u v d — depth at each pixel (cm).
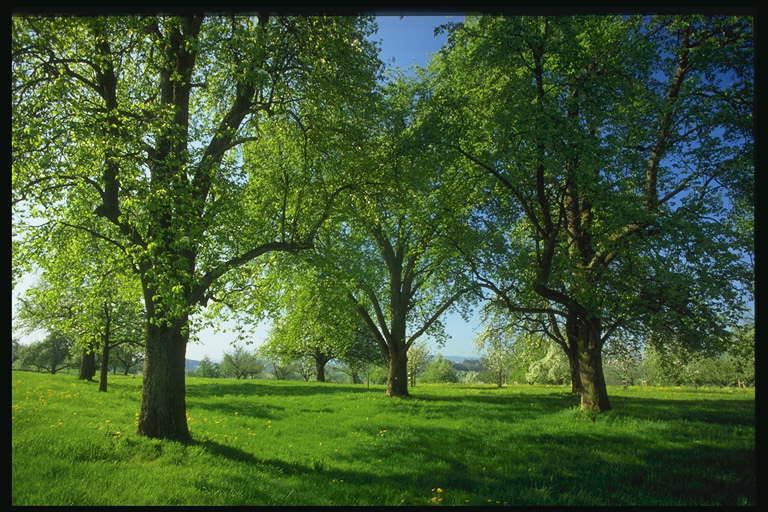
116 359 4934
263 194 1543
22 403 1605
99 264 1355
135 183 1005
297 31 1330
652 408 1941
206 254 1185
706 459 1098
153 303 1156
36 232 1123
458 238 1842
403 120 1886
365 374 7119
